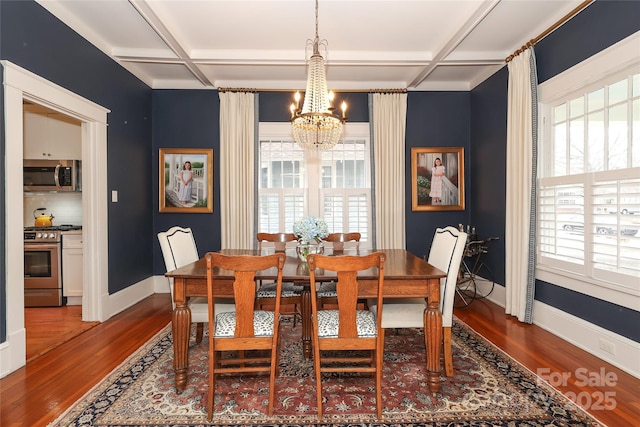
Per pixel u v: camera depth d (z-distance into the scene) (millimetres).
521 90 3250
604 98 2473
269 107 4531
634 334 2221
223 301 2502
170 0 2756
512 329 3053
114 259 3580
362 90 4484
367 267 1820
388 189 4453
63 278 3850
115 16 2961
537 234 3150
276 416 1840
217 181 4531
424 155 4574
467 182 4602
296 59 3701
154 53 3607
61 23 2797
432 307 2041
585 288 2590
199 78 4207
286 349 2699
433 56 3670
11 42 2322
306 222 2598
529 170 3117
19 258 2346
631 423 1741
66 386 2115
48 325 3189
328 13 2959
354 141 4586
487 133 4113
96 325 3205
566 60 2807
